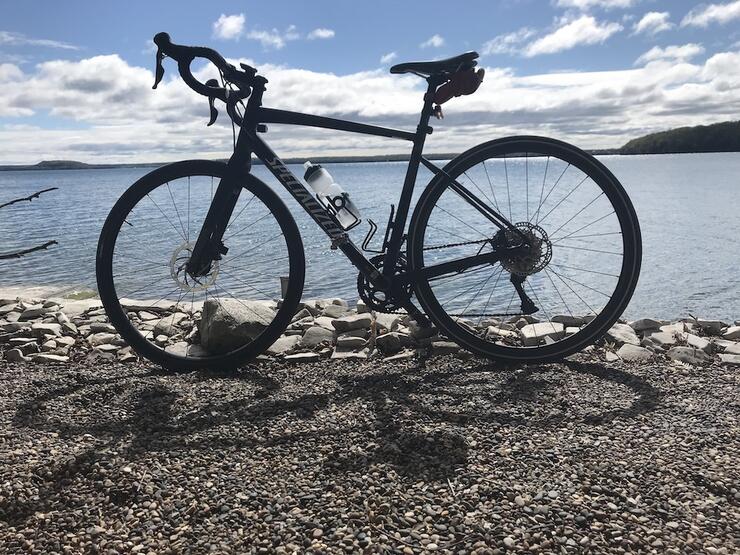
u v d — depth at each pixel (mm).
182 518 1450
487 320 3369
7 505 1500
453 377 2473
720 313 10531
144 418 2055
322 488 1564
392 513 1441
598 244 16438
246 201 2715
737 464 1637
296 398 2250
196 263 2615
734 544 1295
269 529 1393
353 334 2994
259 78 2520
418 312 2660
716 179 69000
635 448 1751
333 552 1303
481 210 2576
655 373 2426
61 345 3086
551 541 1319
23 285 9680
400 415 2039
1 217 33156
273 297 4820
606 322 2605
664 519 1396
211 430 1947
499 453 1739
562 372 2486
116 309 2588
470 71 2398
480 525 1382
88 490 1571
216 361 2641
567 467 1643
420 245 2604
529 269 2566
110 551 1322
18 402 2217
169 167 2572
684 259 16484
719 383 2281
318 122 2547
